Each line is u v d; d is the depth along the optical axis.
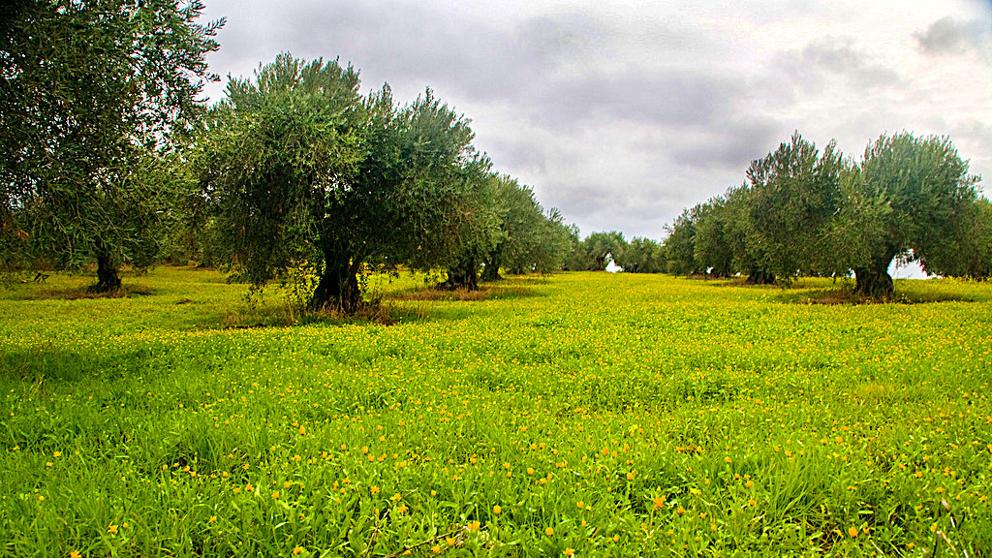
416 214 20.23
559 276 80.69
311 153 17.97
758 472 4.89
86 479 4.96
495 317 20.73
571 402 8.38
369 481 4.65
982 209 27.47
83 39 9.82
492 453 5.92
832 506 4.45
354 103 21.91
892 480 4.79
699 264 62.94
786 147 31.73
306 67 22.44
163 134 11.73
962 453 5.42
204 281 48.03
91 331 17.73
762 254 39.88
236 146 17.97
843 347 12.74
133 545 3.86
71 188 10.20
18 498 4.49
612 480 4.85
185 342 13.59
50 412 7.35
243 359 11.49
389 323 19.98
